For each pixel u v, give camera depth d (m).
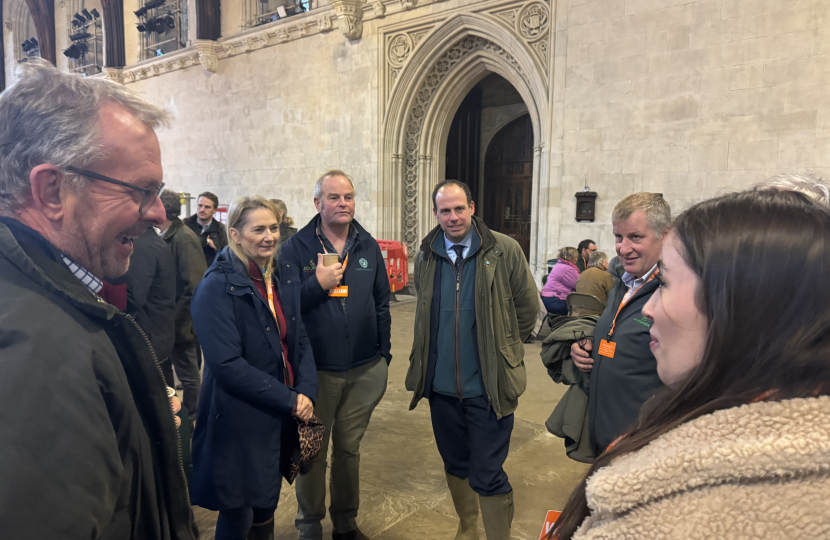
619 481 0.43
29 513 0.61
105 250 0.88
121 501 0.82
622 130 6.80
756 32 5.85
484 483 2.01
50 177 0.78
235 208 1.93
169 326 2.62
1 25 18.66
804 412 0.39
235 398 1.83
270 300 2.03
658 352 0.55
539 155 7.93
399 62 9.06
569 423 1.93
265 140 11.09
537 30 7.53
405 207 9.76
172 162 12.93
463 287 2.12
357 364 2.31
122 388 0.81
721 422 0.42
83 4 16.30
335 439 2.34
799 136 5.68
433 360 2.18
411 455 3.22
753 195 0.49
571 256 5.23
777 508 0.37
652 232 1.67
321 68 10.06
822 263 0.41
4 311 0.68
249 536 2.04
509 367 2.03
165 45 13.58
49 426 0.65
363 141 9.59
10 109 0.78
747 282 0.43
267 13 11.19
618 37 6.75
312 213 10.47
